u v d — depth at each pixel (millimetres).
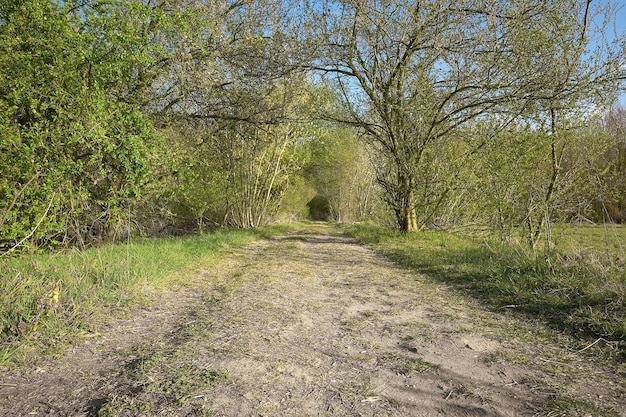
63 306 4242
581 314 4328
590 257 5711
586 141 9773
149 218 14297
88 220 10859
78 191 9266
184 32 10141
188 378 3016
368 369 3252
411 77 12703
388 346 3758
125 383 2945
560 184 9469
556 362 3361
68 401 2699
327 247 12336
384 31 11891
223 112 13711
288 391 2863
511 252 7262
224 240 12414
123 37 9312
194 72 10844
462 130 12680
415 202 14469
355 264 8648
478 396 2805
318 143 28250
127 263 6199
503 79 11148
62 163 8484
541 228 9117
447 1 11289
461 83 11875
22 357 3352
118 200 10242
